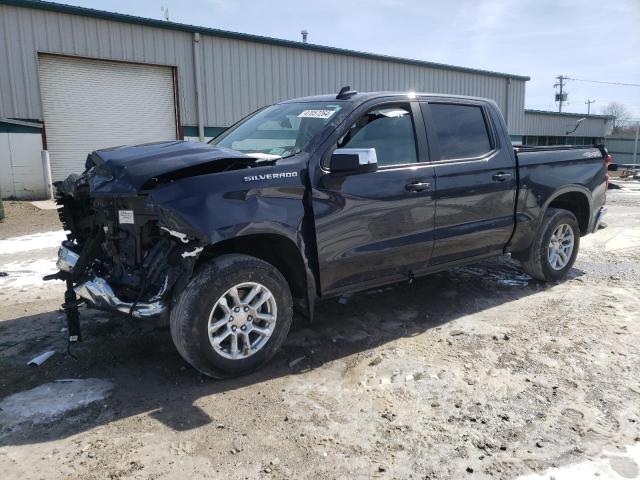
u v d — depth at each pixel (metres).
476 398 3.38
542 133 36.81
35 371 3.74
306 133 4.11
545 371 3.75
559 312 4.99
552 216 5.68
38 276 6.28
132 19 15.86
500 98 27.89
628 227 9.71
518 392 3.46
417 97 4.67
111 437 2.93
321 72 20.47
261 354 3.70
